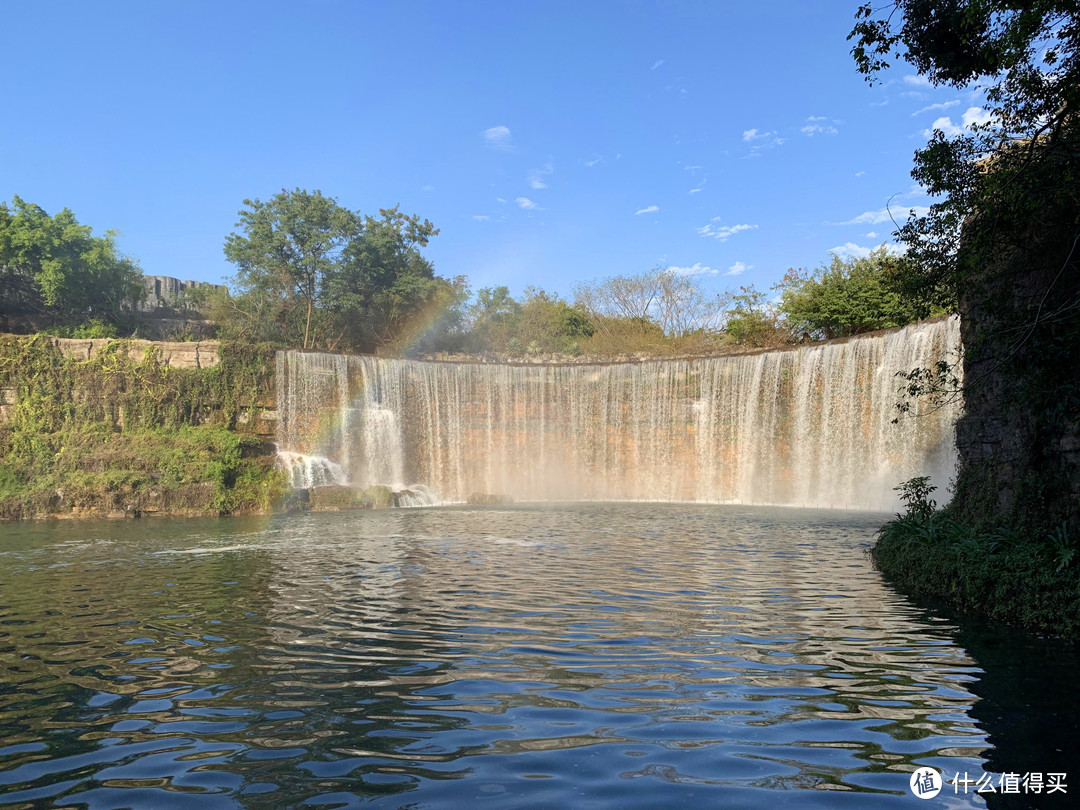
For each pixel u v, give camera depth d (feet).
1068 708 23.36
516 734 21.25
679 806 16.90
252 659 28.99
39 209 164.55
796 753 19.95
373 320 185.26
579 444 144.87
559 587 43.98
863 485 112.57
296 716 22.82
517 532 76.59
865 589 43.09
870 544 65.26
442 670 27.35
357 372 136.05
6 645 31.45
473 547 63.67
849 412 114.52
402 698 24.32
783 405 125.59
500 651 29.89
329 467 126.93
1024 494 44.52
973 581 37.19
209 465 111.45
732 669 27.32
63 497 103.35
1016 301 45.55
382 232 183.73
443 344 193.67
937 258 45.98
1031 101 38.96
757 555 57.93
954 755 19.88
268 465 122.31
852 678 26.30
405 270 188.55
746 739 20.86
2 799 17.52
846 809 16.83
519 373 146.51
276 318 172.45
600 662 28.25
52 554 61.36
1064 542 37.99
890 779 18.40
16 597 42.06
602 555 58.13
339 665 28.09
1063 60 36.78
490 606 38.63
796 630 33.30
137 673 27.35
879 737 21.06
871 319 129.29
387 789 17.87
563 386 145.79
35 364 119.24
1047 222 42.16
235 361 128.47
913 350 102.58
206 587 44.83
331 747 20.45
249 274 168.96
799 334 149.28
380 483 134.62
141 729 21.91
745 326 159.33
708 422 134.82
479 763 19.31
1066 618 32.14
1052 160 37.99
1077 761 19.47
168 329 185.06
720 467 133.59
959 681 26.02
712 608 37.93
